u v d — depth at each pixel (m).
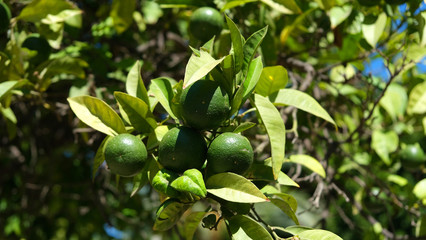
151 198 1.69
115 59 1.51
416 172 1.64
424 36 1.10
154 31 1.66
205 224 0.85
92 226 1.90
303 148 1.47
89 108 0.89
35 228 1.87
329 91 1.49
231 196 0.81
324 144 1.57
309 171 1.54
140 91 0.92
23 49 1.15
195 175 0.80
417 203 1.28
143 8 1.51
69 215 1.83
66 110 1.29
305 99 0.94
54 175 1.76
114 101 1.24
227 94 0.84
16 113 1.59
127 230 1.88
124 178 1.32
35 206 1.69
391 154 1.43
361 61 1.34
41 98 1.20
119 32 1.38
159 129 0.90
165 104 0.89
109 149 0.85
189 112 0.83
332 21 1.16
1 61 1.11
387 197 1.50
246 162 0.83
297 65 1.33
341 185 1.47
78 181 1.77
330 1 1.20
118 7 1.34
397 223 1.81
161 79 0.91
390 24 1.27
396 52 1.22
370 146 1.50
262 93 0.96
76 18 1.35
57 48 1.24
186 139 0.83
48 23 1.17
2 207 1.74
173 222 0.85
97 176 1.61
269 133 0.85
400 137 1.42
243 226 0.84
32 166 1.64
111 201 1.80
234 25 0.84
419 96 1.35
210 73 0.86
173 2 1.21
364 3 1.15
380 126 1.48
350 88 1.49
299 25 1.34
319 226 1.46
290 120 1.40
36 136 1.68
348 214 1.81
